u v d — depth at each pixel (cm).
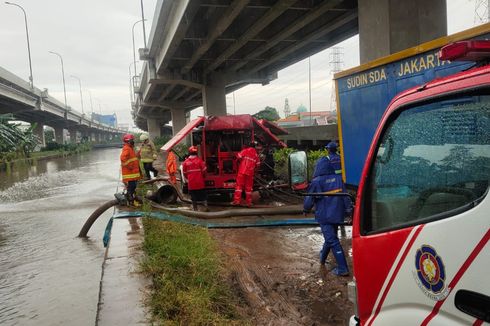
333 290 516
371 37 1152
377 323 232
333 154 795
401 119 234
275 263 623
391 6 1083
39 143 5928
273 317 449
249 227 866
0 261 827
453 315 176
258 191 1259
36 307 600
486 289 160
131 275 566
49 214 1320
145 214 912
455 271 175
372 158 253
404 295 209
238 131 1223
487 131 178
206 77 3025
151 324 415
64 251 888
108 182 2188
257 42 2216
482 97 181
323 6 1558
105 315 441
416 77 590
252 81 3291
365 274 245
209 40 1956
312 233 805
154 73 2933
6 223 1198
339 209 560
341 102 795
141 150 1538
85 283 690
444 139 202
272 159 1317
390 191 235
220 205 1159
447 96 199
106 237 887
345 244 719
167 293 483
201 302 450
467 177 186
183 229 813
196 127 1211
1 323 553
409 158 224
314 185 559
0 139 3909
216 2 1535
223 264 610
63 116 6912
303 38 2098
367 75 705
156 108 6500
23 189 2008
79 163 3962
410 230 206
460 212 179
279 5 1479
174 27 1884
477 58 204
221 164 1202
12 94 4047
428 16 1096
